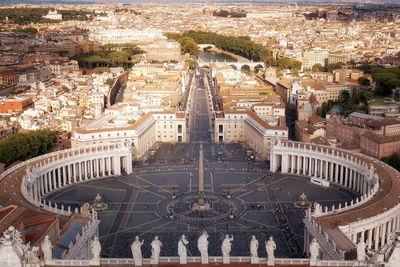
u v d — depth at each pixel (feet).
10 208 559.38
